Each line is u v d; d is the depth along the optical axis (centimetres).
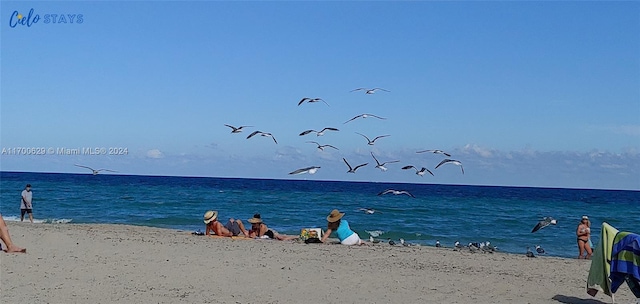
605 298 1200
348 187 11544
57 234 1848
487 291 1227
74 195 5709
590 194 11338
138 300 1062
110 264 1382
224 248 1747
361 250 1869
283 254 1655
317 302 1085
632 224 4378
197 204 4916
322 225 3506
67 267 1330
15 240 1683
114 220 3497
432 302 1106
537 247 2289
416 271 1431
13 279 1194
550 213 4944
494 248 2248
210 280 1245
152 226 3169
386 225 3450
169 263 1419
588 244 2122
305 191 8306
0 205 4428
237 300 1084
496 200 6906
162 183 10600
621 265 1038
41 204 4544
